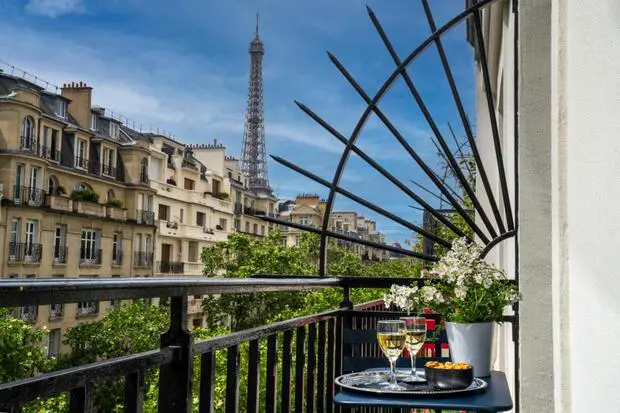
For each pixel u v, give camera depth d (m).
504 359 3.88
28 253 40.41
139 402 1.12
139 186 51.50
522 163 2.25
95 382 0.99
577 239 1.34
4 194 39.00
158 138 58.47
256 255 47.91
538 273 2.23
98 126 51.22
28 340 27.41
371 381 2.14
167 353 1.23
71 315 42.41
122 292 1.06
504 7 3.70
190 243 60.84
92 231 46.47
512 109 3.22
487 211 5.88
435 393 1.87
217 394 16.48
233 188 72.31
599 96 1.14
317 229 2.76
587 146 1.23
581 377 1.30
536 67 2.22
